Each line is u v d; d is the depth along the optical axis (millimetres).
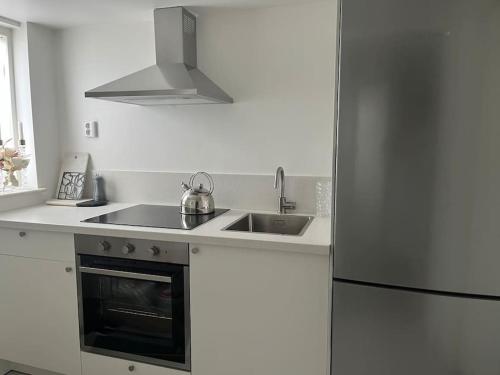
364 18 1380
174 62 2227
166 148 2537
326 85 2191
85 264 1971
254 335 1739
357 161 1448
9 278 2133
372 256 1474
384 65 1375
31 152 2561
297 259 1635
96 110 2645
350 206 1479
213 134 2430
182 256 1802
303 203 2289
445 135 1335
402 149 1388
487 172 1312
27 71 2498
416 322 1452
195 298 1807
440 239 1385
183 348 1858
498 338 1380
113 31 2525
